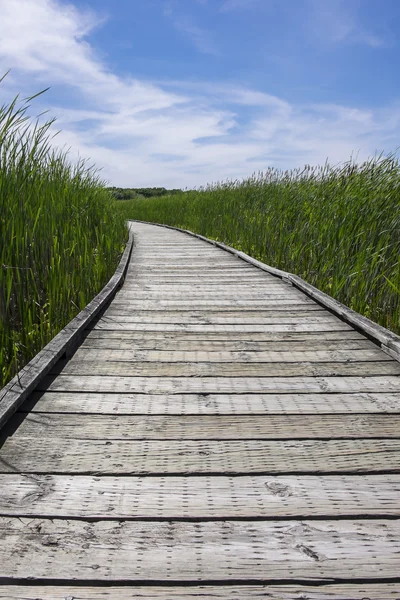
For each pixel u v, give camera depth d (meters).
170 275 5.94
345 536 1.35
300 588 1.18
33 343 2.88
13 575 1.19
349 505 1.49
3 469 1.66
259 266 6.41
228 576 1.21
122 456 1.76
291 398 2.30
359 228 4.58
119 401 2.24
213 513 1.45
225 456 1.77
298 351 3.00
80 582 1.18
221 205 10.64
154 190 36.78
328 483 1.61
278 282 5.40
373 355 2.91
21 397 2.12
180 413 2.13
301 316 3.88
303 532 1.37
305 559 1.26
